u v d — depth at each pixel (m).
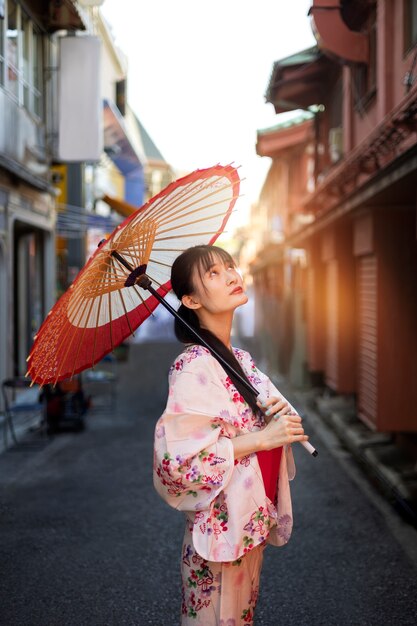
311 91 12.89
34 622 3.80
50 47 12.70
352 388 9.84
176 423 2.02
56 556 4.81
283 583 4.30
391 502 6.02
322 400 11.43
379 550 4.85
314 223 10.52
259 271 24.89
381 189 5.73
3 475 7.18
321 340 11.93
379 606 3.94
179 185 2.27
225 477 2.00
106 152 20.34
